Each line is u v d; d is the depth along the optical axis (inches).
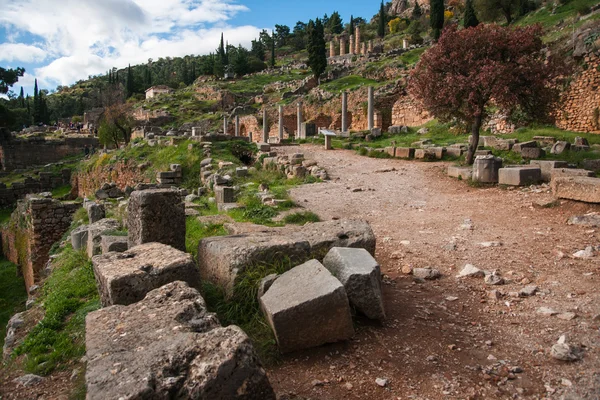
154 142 1112.8
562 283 211.8
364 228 236.8
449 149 761.0
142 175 964.0
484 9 1899.6
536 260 249.4
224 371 103.0
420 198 479.8
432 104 610.2
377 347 161.0
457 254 272.2
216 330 117.4
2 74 2234.3
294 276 177.8
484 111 625.0
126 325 132.5
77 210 682.8
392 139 1062.4
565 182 369.4
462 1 3255.4
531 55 585.3
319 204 467.5
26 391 158.4
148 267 180.2
